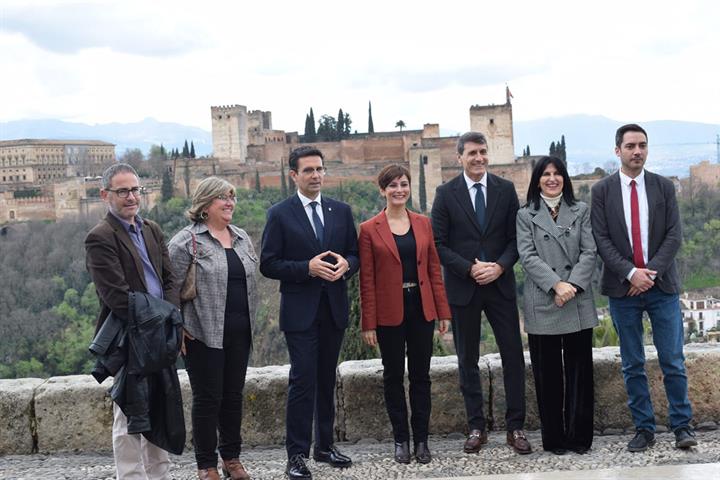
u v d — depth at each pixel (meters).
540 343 6.21
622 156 6.18
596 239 6.23
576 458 5.95
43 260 81.06
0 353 67.56
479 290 6.37
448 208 6.51
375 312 6.20
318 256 5.95
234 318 5.84
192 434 6.29
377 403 6.88
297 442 5.90
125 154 150.25
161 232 5.65
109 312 5.32
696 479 3.86
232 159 125.81
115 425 5.39
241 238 6.05
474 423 6.32
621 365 6.79
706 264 71.69
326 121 142.25
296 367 5.99
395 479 5.67
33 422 6.71
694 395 6.75
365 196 110.44
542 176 6.37
